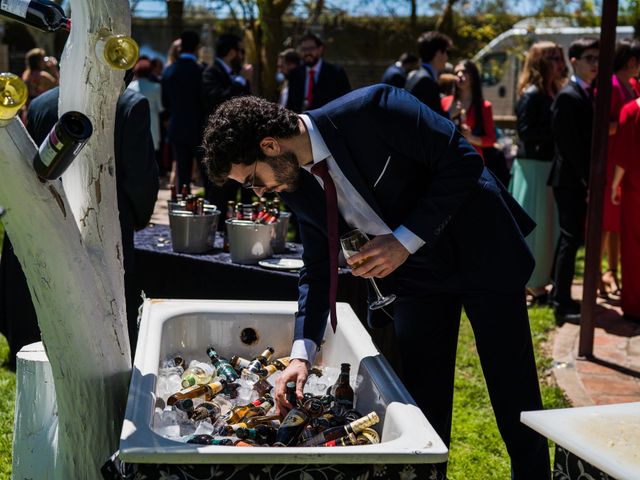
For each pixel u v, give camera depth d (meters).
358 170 2.31
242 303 3.00
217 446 1.79
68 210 2.00
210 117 2.27
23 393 2.48
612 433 1.73
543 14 13.10
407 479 1.83
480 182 2.51
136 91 3.56
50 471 2.43
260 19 8.79
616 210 5.95
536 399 2.66
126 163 3.52
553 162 5.38
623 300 5.46
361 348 2.58
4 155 1.84
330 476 1.81
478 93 5.97
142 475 1.77
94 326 2.14
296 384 2.40
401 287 2.69
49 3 2.03
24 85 1.73
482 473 3.38
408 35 13.95
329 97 7.64
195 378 2.56
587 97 5.19
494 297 2.57
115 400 2.24
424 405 2.82
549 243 5.80
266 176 2.26
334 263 2.34
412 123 2.27
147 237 4.50
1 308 4.18
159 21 15.70
